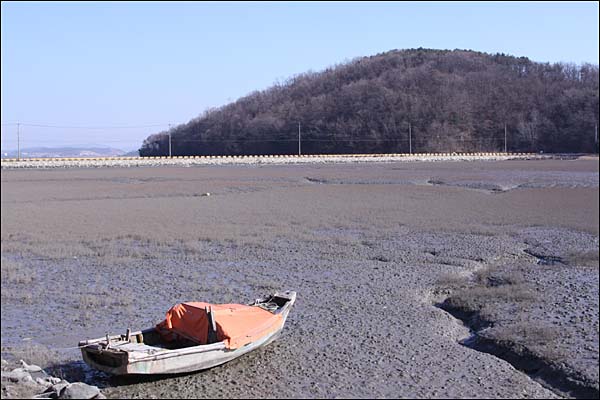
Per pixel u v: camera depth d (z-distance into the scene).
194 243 28.02
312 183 65.56
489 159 112.31
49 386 11.28
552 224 33.34
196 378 12.30
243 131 141.38
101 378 12.46
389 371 12.74
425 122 133.62
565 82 151.25
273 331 13.91
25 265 23.80
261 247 27.16
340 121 136.88
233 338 12.75
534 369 13.01
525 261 23.98
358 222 34.78
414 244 27.77
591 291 18.50
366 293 19.12
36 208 43.22
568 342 14.05
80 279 21.39
